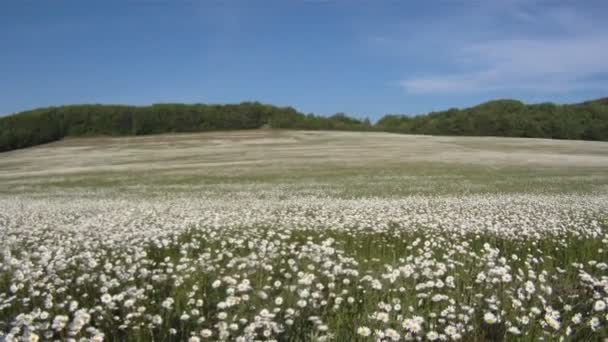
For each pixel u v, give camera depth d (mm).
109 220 11000
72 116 81562
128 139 75125
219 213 12133
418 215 11219
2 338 3742
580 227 9117
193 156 49062
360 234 9141
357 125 98438
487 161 38094
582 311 4680
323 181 26078
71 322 4234
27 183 29672
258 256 6879
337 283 5539
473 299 4824
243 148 56875
